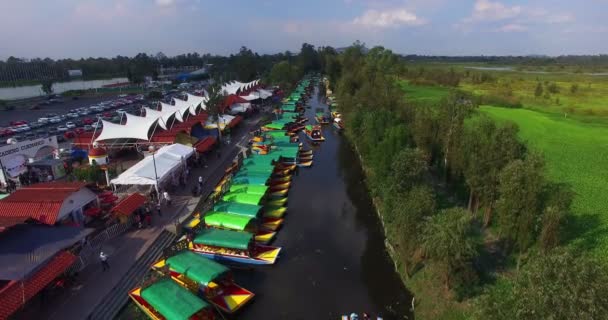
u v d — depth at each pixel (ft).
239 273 130.62
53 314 96.17
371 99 272.72
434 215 109.19
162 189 173.78
